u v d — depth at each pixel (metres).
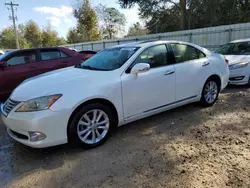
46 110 2.74
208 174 2.43
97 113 3.17
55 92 2.85
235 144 3.08
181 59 4.11
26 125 2.75
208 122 3.91
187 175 2.44
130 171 2.57
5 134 3.86
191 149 3.00
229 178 2.35
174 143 3.20
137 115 3.54
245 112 4.34
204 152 2.90
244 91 6.01
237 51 7.08
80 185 2.37
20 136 2.96
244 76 6.28
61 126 2.84
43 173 2.63
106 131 3.27
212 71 4.56
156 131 3.64
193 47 4.42
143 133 3.58
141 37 18.05
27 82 3.38
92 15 34.06
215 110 4.52
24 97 2.88
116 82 3.24
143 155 2.91
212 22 20.72
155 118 4.20
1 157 3.05
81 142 3.03
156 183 2.33
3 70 5.58
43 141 2.76
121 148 3.12
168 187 2.26
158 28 25.84
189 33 14.27
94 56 4.31
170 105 3.95
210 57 4.66
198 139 3.29
